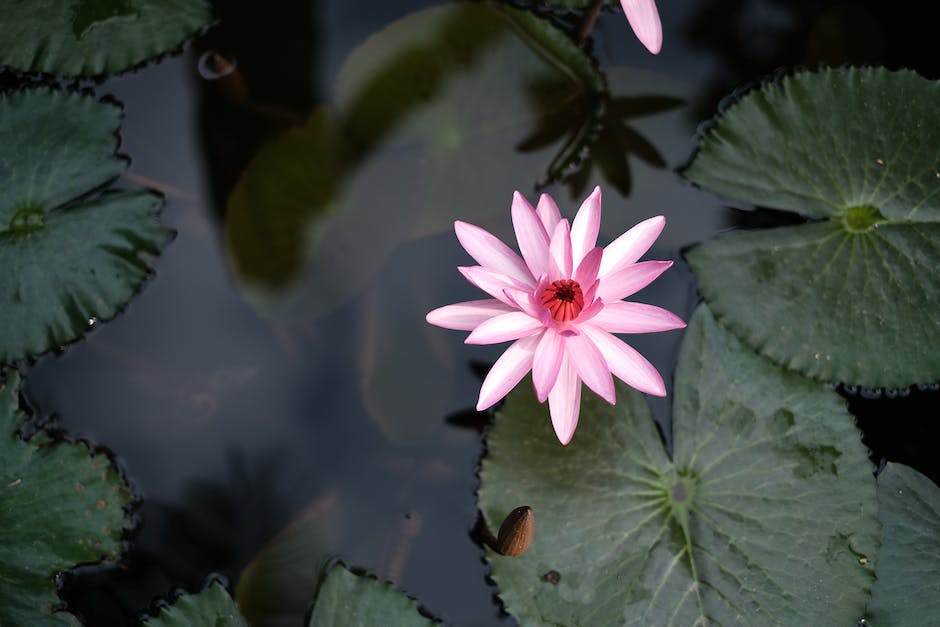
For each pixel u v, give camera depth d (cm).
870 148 234
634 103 262
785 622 195
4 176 226
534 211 184
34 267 219
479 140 253
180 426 226
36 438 207
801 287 222
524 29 259
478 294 243
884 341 217
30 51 242
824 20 273
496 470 207
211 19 259
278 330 237
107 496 207
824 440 211
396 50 259
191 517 214
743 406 214
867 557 202
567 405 188
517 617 195
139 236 230
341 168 248
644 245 189
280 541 212
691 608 196
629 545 201
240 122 259
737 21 277
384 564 210
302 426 230
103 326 227
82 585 203
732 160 240
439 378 234
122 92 251
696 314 222
